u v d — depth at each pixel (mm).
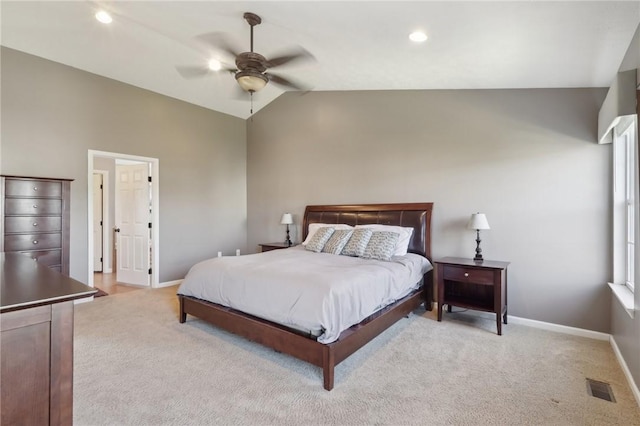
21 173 3754
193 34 3408
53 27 3402
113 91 4543
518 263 3514
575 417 1920
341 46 3105
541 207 3395
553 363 2582
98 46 3789
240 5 2643
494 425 1849
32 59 3842
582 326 3186
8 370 1110
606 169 3088
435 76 3584
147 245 5113
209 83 4922
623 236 2953
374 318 2732
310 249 4184
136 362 2580
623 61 2488
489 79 3412
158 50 3887
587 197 3166
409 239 3996
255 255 3744
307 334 2363
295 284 2506
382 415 1938
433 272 4031
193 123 5492
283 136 5609
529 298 3451
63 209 3846
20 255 2469
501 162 3623
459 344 2951
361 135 4680
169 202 5191
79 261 4207
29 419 1153
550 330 3314
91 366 2510
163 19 3146
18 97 3740
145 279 5137
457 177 3904
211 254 5746
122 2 2912
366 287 2662
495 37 2508
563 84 3209
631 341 2270
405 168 4289
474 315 3779
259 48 3422
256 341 2650
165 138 5129
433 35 2621
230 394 2148
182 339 3027
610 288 2973
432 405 2033
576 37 2328
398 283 3148
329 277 2541
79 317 3635
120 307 4008
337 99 4910
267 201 5898
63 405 1226
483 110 3730
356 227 4273
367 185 4621
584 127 3189
